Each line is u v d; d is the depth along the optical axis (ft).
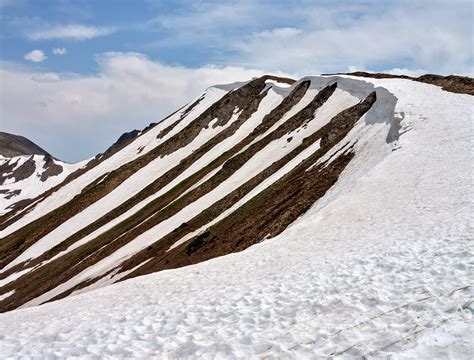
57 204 402.52
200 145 355.56
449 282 43.73
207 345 40.32
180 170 316.60
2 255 332.80
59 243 300.40
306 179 160.15
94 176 412.36
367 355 33.17
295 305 46.85
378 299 43.39
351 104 229.45
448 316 36.42
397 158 117.08
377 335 36.17
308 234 87.04
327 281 52.80
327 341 37.11
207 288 63.62
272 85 361.10
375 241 67.46
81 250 258.98
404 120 140.77
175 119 438.40
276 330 41.57
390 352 32.81
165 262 163.43
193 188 261.85
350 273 53.78
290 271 62.23
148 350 41.73
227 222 165.37
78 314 63.16
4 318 75.15
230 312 48.65
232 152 284.41
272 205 155.94
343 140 173.78
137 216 265.54
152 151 379.55
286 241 86.48
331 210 98.73
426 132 129.29
